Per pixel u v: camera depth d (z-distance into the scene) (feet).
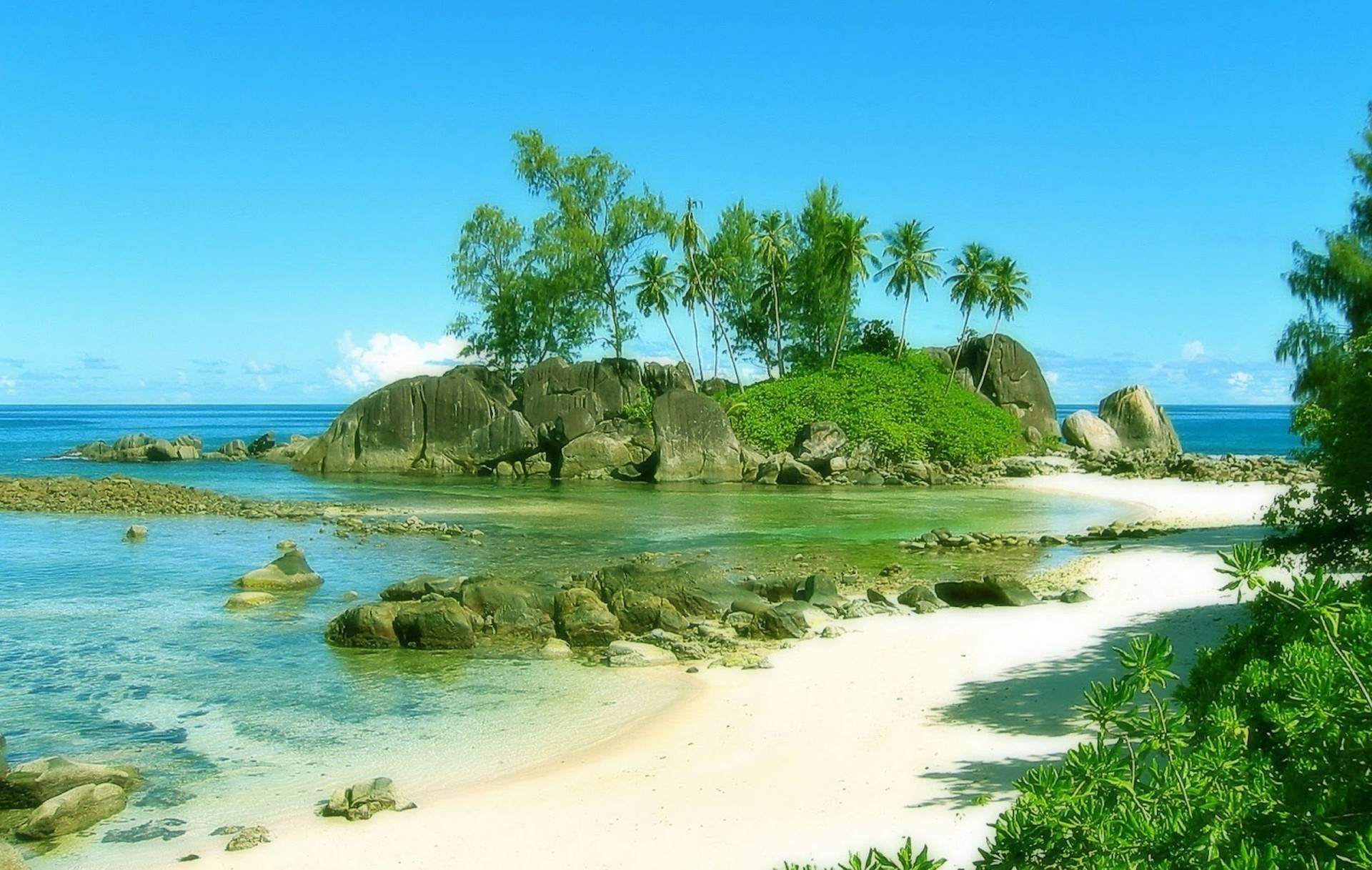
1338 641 18.21
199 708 48.60
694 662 56.54
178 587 79.20
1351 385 51.26
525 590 66.85
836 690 48.60
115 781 38.11
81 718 46.83
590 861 30.60
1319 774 14.80
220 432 483.51
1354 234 116.88
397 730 45.27
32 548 100.89
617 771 38.99
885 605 68.03
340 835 33.55
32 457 245.24
